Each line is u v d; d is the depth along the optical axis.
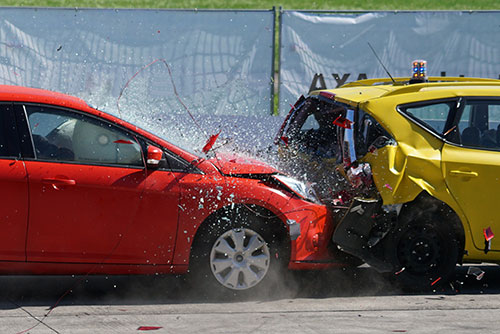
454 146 14.31
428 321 12.34
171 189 13.09
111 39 25.50
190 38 25.67
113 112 13.95
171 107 25.66
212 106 25.86
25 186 12.62
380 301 13.72
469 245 14.32
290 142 16.72
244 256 13.42
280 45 25.95
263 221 13.50
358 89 16.05
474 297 14.20
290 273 15.67
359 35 26.17
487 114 14.66
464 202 14.13
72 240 12.81
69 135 13.05
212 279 13.30
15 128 12.84
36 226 12.67
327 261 13.93
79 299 13.47
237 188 13.31
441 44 26.28
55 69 25.50
